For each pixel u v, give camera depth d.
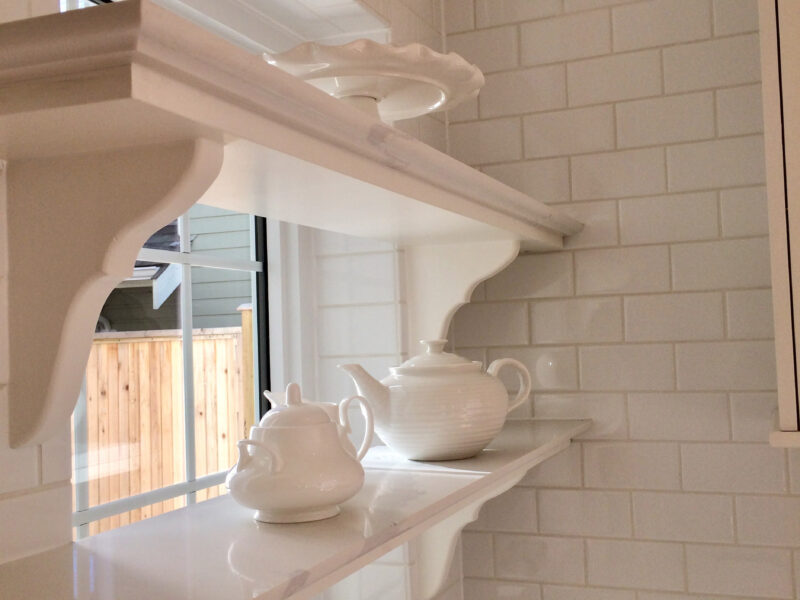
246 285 1.54
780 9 1.23
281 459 0.82
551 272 1.69
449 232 1.35
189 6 1.31
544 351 1.70
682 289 1.60
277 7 1.46
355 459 0.88
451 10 1.78
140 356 1.25
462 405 1.16
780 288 1.23
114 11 0.50
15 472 0.74
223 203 0.99
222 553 0.72
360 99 1.09
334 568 0.70
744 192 1.56
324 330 1.62
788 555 1.52
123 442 1.20
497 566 1.72
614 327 1.64
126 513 1.20
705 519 1.57
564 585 1.67
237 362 1.50
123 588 0.62
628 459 1.63
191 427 1.35
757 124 1.55
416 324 1.56
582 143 1.67
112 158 0.63
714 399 1.57
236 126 0.62
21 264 0.66
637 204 1.63
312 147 0.74
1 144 0.62
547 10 1.71
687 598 1.58
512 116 1.73
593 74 1.67
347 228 1.28
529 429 1.54
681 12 1.61
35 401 0.67
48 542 0.76
